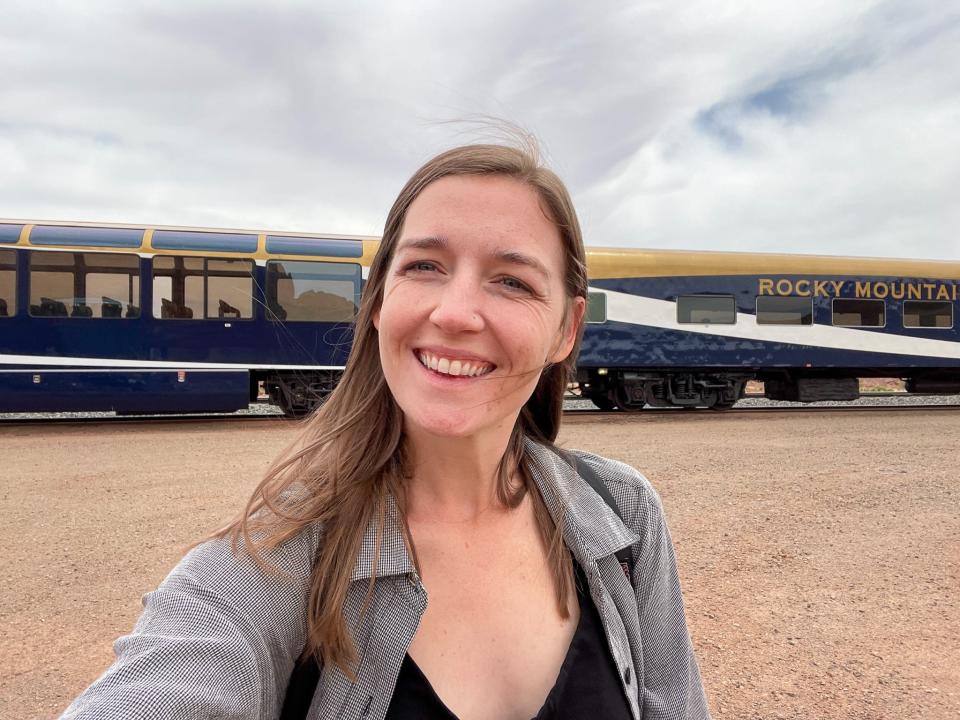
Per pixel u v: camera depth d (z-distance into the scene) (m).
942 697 3.10
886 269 15.80
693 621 3.91
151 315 12.09
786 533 5.64
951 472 8.24
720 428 12.77
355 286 12.87
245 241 12.52
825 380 16.41
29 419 13.73
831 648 3.59
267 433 11.77
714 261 15.09
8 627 3.81
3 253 11.65
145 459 9.02
